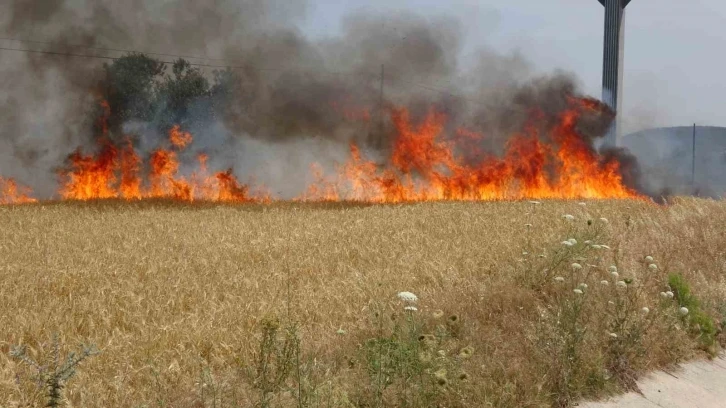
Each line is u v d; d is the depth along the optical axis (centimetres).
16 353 532
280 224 1906
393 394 502
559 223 1468
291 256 1244
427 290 856
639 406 562
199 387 531
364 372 547
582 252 920
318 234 1605
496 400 516
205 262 1166
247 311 770
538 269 863
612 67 4369
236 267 1125
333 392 496
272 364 574
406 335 611
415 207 2459
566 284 802
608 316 691
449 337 631
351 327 697
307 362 560
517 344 624
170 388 545
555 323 634
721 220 1373
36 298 860
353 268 1058
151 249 1372
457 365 531
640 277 855
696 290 849
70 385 532
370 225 1783
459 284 867
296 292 896
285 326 650
